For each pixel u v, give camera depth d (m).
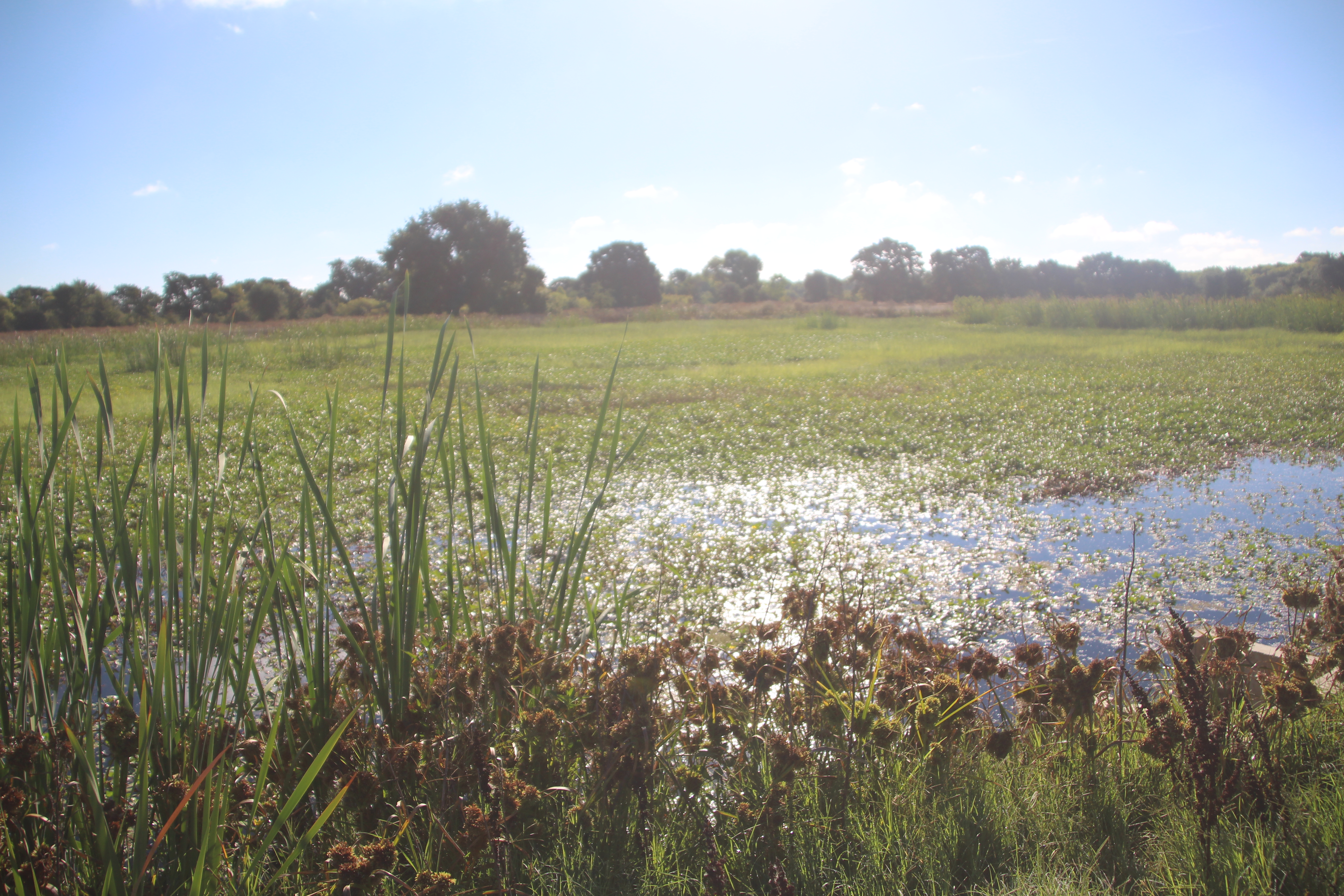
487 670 2.20
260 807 2.02
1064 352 17.89
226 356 2.11
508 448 9.01
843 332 26.84
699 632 4.16
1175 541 5.67
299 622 2.30
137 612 2.08
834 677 2.39
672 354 19.67
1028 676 2.66
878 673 2.43
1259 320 23.09
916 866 1.89
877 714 2.24
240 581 2.28
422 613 2.62
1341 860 1.80
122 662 2.19
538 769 2.14
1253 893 1.76
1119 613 4.45
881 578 5.09
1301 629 2.96
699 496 7.27
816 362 17.77
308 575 2.59
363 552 5.46
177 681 2.11
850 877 1.88
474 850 1.79
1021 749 2.46
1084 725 2.45
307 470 2.30
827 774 2.19
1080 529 6.01
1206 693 2.38
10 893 1.56
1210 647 2.56
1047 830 2.03
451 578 2.57
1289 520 6.08
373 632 2.22
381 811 2.07
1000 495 7.00
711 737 2.28
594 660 2.42
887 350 19.70
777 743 2.08
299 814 2.08
